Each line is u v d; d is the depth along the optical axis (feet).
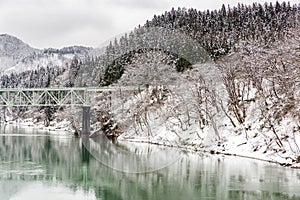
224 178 93.76
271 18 382.42
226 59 161.07
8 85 609.01
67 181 93.76
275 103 133.49
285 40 149.69
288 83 127.95
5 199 77.15
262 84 155.74
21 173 106.11
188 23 299.38
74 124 244.83
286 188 83.25
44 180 95.71
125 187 84.17
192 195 77.61
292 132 118.42
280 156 116.06
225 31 343.46
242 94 153.07
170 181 90.33
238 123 148.05
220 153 135.85
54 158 135.64
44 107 381.19
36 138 227.81
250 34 330.54
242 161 120.06
